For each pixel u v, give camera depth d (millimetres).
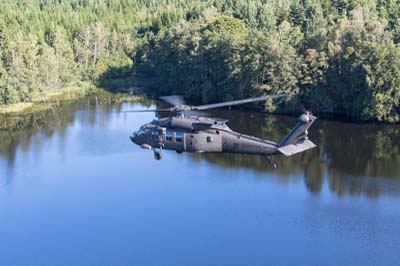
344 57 95688
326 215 57812
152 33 149500
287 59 100125
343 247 51938
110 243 52969
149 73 139875
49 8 173875
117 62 143000
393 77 90500
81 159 74562
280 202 60906
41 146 80312
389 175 69375
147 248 52062
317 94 98625
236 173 69750
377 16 124812
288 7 142375
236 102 43125
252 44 104312
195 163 73438
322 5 136625
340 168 71938
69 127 91188
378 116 91938
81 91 123688
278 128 92000
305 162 74625
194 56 115500
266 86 101438
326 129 91125
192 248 51938
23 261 50438
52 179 67500
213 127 43531
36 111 103062
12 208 59906
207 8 152750
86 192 63719
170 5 179750
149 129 45219
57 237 54125
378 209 59156
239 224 56031
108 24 161875
